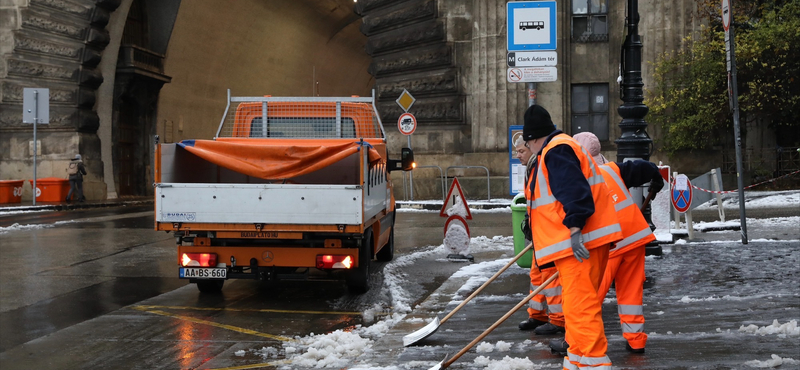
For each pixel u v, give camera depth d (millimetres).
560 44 23656
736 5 24391
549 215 4004
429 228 16266
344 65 53688
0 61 28594
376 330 6496
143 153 34125
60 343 6281
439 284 8984
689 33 22906
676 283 7555
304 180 8914
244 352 5863
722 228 13539
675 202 12031
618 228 4027
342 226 7770
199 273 8125
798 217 15234
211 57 37875
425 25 26172
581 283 3953
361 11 28797
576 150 3969
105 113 31031
